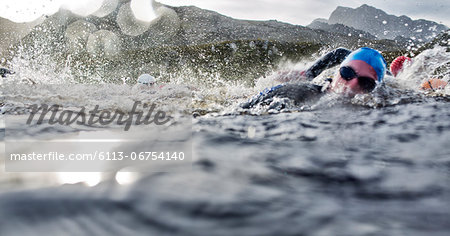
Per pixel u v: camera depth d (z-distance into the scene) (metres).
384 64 3.68
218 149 1.51
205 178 1.04
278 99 3.37
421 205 0.90
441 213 0.84
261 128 2.17
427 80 4.46
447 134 1.86
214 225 0.72
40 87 5.15
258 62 13.83
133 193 0.86
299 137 1.87
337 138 1.84
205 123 2.39
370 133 1.95
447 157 1.41
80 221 0.71
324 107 3.09
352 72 3.45
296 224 0.75
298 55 14.78
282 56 14.52
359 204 0.90
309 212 0.82
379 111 2.79
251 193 0.94
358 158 1.40
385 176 1.16
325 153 1.49
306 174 1.16
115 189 0.90
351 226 0.75
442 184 1.07
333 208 0.86
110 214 0.74
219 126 2.24
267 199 0.90
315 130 2.08
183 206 0.80
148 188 0.91
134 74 13.44
